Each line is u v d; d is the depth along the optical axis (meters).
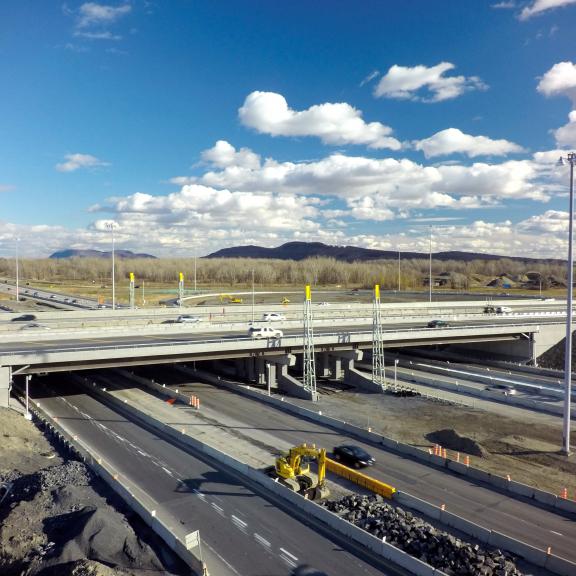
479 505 28.97
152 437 39.50
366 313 97.69
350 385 61.09
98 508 25.92
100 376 60.28
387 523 25.45
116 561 22.47
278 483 29.73
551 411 49.28
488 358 82.12
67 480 30.41
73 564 20.89
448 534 24.61
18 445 35.72
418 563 21.91
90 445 37.44
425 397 54.56
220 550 23.67
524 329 74.88
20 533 24.53
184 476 32.09
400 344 67.69
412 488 31.17
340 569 22.30
